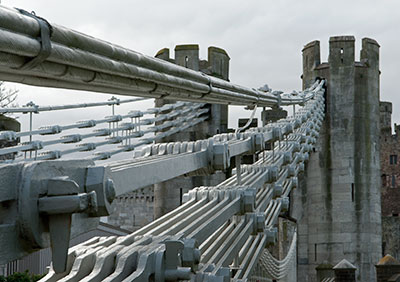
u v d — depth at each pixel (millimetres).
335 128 29656
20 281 11672
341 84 29859
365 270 28703
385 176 57094
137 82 5117
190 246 4973
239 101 10062
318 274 25609
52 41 3387
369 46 30203
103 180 3176
